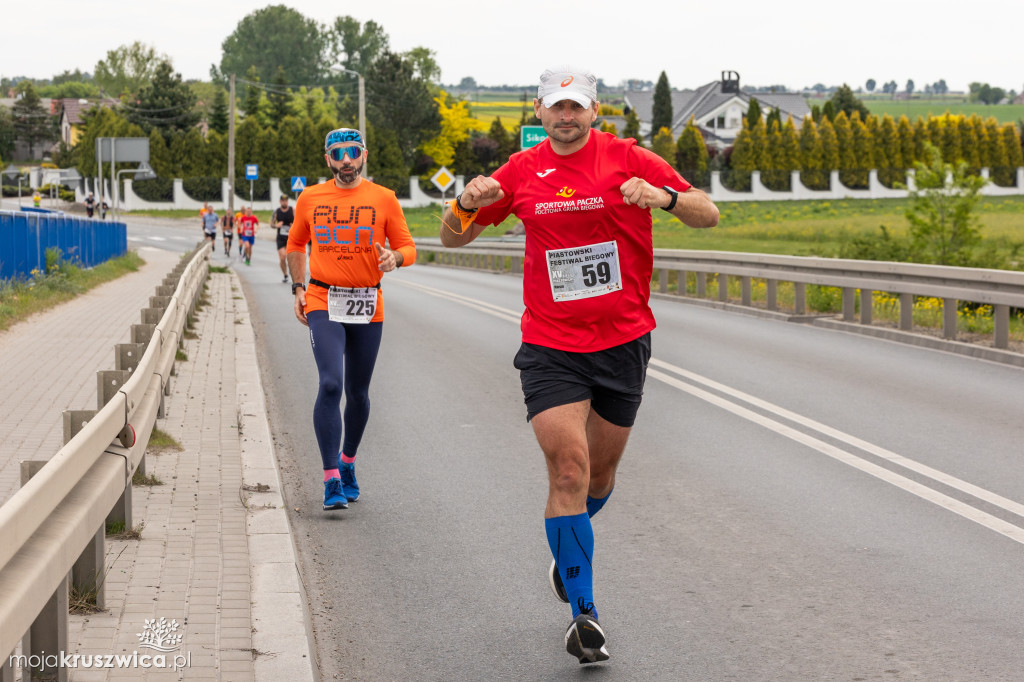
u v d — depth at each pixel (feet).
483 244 143.33
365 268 26.68
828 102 513.45
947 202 87.51
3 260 79.36
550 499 18.11
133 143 156.15
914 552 23.26
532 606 20.62
